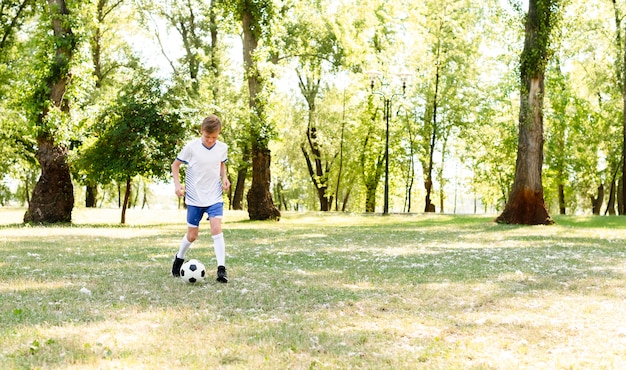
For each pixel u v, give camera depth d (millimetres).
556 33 21750
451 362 3980
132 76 23328
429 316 5488
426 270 8922
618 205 42938
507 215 22703
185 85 25172
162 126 22484
